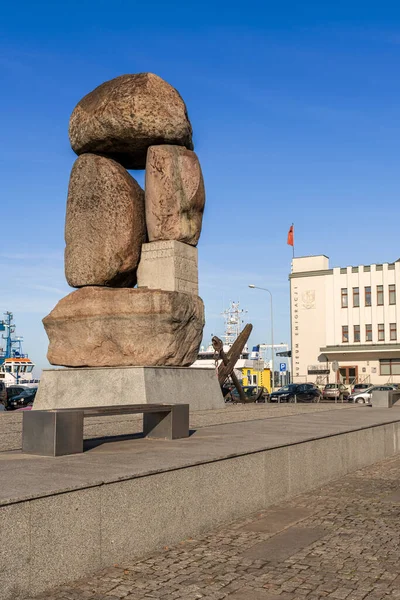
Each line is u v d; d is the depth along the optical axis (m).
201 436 9.84
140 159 16.56
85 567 5.75
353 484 10.54
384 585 5.61
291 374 59.16
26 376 71.88
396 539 7.07
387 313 55.91
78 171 15.69
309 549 6.68
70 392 14.47
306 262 59.91
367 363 56.41
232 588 5.52
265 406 19.53
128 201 15.52
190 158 15.81
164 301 14.66
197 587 5.53
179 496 6.92
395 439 14.21
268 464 8.76
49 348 15.48
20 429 11.43
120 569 5.95
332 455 10.84
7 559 5.03
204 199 16.19
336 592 5.44
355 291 57.41
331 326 57.91
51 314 15.39
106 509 5.98
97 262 15.26
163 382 14.48
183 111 15.53
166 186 15.48
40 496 5.31
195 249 16.19
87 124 15.48
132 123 15.15
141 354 14.77
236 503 7.98
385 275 56.22
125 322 14.79
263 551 6.61
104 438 9.46
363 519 8.04
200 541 6.97
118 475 6.15
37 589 5.28
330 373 57.53
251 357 66.88
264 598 5.30
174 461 7.10
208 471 7.42
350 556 6.45
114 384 14.10
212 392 16.09
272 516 8.16
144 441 9.09
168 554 6.46
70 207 15.70
